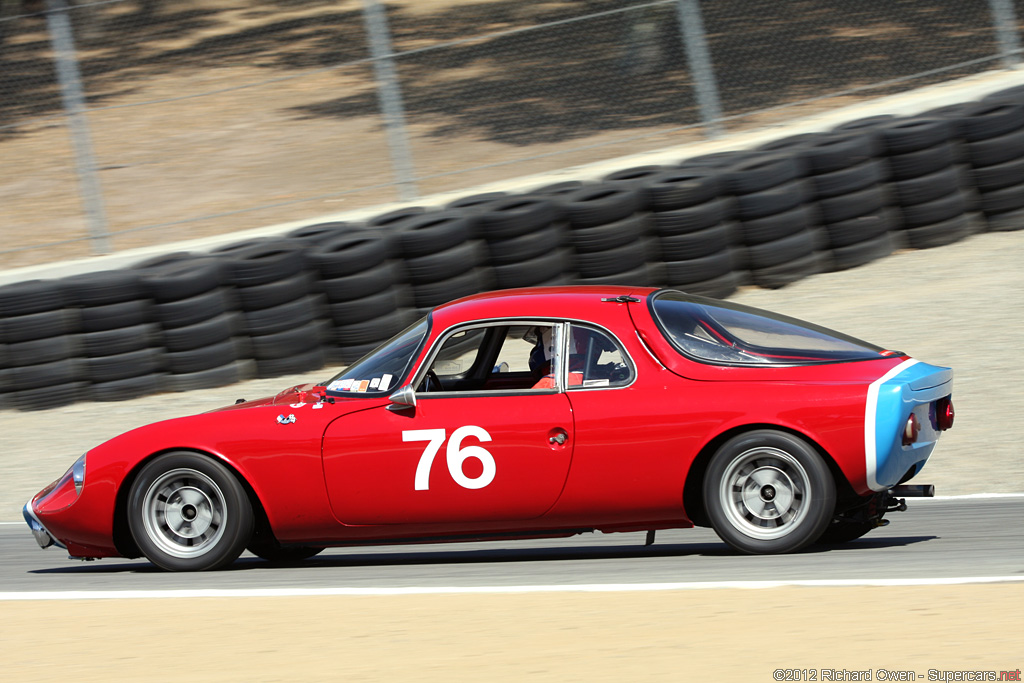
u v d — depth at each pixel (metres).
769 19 63.09
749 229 42.41
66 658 15.32
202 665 14.55
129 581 20.91
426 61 62.38
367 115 60.25
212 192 55.44
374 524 20.77
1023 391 32.06
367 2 50.00
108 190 56.12
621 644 14.36
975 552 19.58
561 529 20.50
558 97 58.81
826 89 56.66
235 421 21.36
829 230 43.69
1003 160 44.78
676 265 41.59
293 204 50.28
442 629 15.59
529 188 50.44
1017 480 27.00
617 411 19.92
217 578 20.59
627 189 41.84
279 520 20.95
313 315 40.75
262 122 60.38
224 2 69.94
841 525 21.66
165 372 40.19
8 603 19.50
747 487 19.73
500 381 22.34
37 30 60.31
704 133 52.94
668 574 18.61
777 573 18.08
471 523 20.52
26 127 59.94
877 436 19.08
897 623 14.66
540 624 15.56
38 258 51.28
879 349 20.83
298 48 65.75
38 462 34.81
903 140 44.19
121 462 21.45
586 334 20.67
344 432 20.77
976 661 13.00
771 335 20.69
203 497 21.23
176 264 41.53
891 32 60.12
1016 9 59.75
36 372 39.44
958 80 55.16
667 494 19.78
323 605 17.48
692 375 20.03
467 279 41.00
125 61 64.25
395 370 21.28
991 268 41.75
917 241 44.59
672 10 59.88
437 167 54.72
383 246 40.72
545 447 20.03
